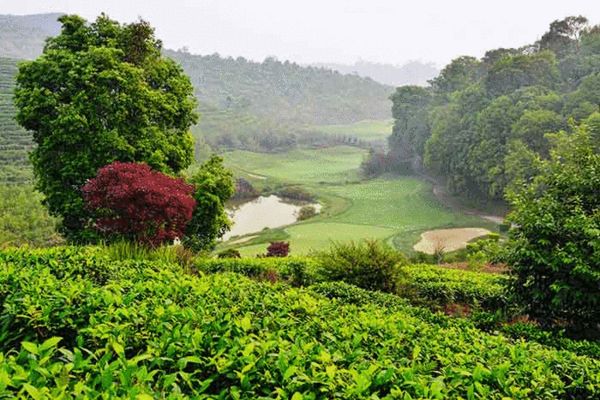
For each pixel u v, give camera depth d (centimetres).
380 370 284
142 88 1519
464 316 871
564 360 402
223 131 11319
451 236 3862
